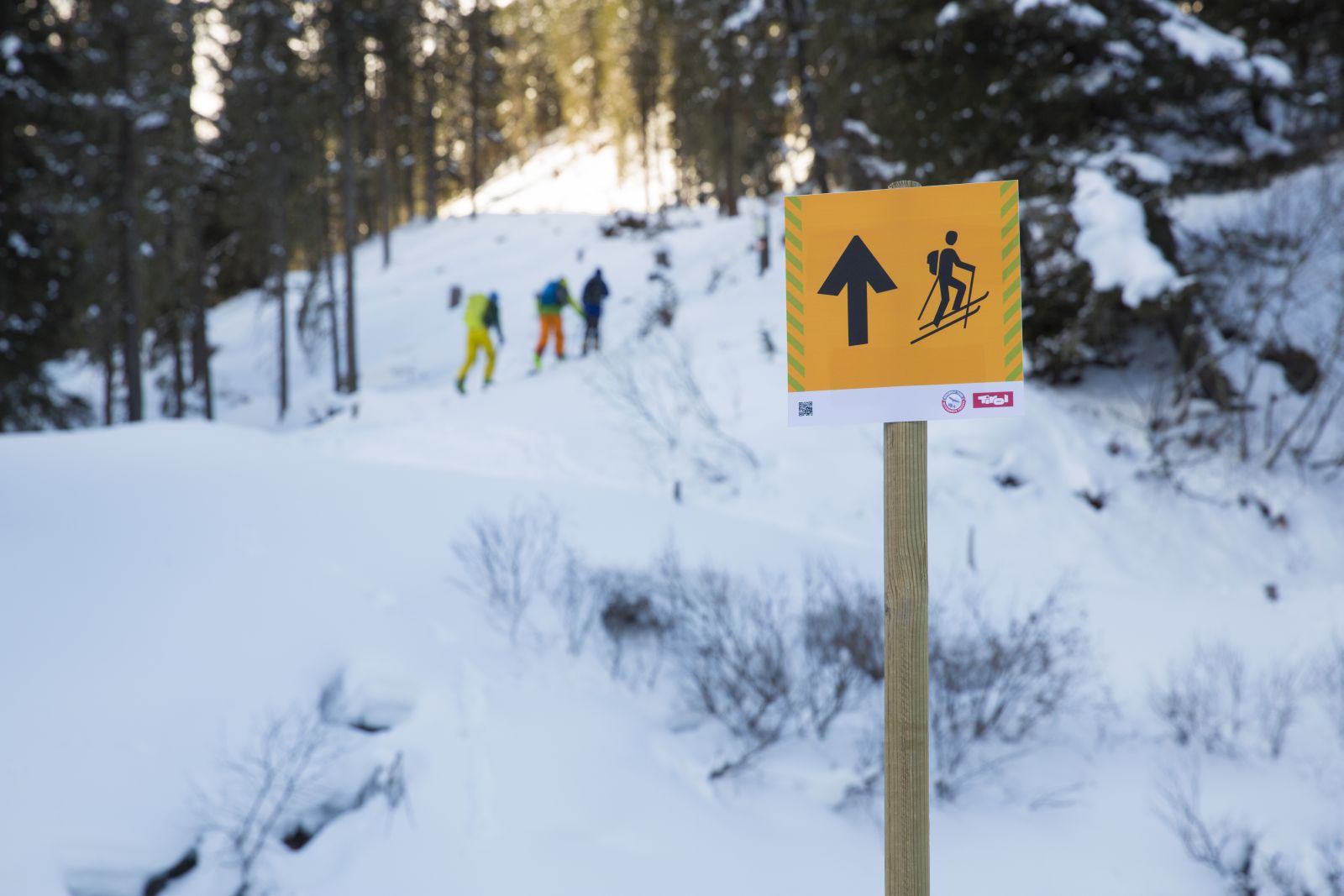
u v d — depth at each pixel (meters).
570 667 5.47
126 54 16.70
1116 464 11.27
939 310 2.28
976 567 9.27
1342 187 13.08
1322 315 12.55
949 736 5.82
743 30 20.78
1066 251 12.05
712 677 5.60
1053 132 13.81
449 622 5.51
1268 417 11.71
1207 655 7.51
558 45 67.50
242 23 21.55
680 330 15.40
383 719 4.63
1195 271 12.84
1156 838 5.21
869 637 6.11
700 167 39.78
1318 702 6.61
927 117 14.76
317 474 7.63
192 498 6.50
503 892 3.87
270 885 3.73
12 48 13.48
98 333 19.56
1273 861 4.96
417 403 14.16
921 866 2.26
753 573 7.17
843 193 2.33
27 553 5.16
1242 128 14.37
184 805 3.83
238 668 4.57
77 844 3.52
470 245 37.12
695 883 4.14
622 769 4.71
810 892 4.29
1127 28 12.57
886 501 2.31
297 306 31.33
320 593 5.34
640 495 8.69
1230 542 10.50
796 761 5.25
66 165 15.62
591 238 33.25
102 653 4.43
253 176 23.61
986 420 11.21
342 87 23.77
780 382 12.29
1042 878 4.82
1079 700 6.66
